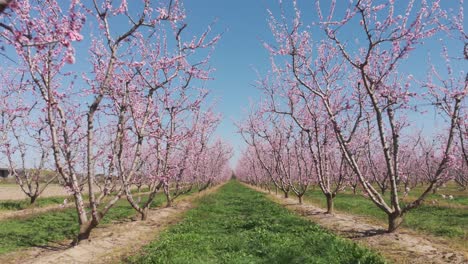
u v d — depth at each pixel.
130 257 11.83
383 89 15.63
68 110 17.75
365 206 26.75
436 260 10.71
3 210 24.86
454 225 17.72
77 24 6.45
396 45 14.32
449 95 15.11
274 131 34.72
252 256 11.26
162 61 17.09
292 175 47.41
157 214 23.19
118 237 15.20
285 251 11.12
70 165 13.98
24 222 19.33
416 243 12.95
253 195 43.56
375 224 18.11
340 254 10.79
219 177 79.50
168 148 21.38
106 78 13.62
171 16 13.41
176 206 29.48
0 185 61.72
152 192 21.06
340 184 24.09
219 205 30.59
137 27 13.12
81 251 12.59
